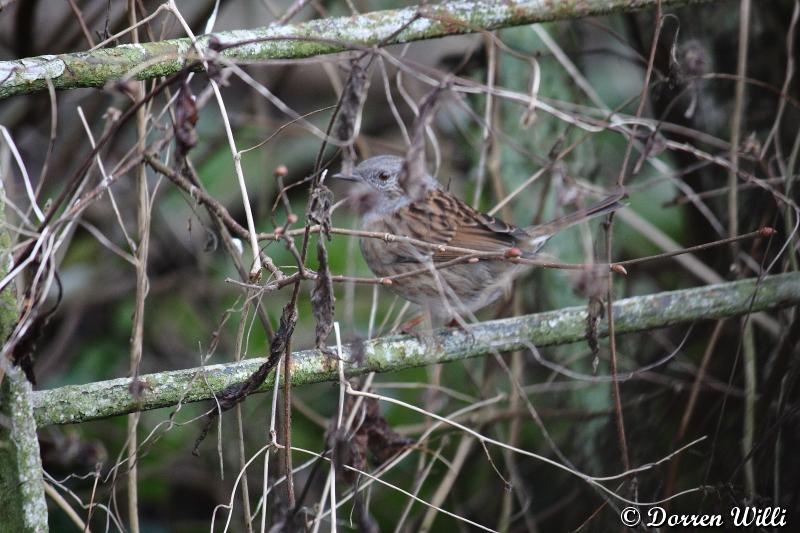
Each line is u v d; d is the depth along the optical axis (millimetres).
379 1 11539
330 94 13266
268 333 7961
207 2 10297
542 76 10383
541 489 10609
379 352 7523
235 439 10367
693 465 9797
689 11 10102
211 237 8109
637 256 11086
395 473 10688
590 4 8203
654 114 10664
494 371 10172
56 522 9430
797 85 10086
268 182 11727
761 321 9547
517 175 10594
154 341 11055
